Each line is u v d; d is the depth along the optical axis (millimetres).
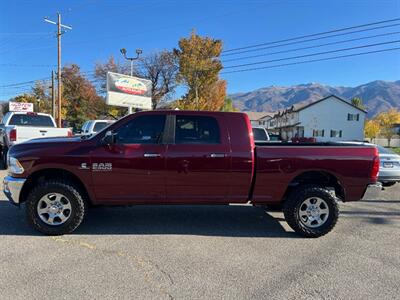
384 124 79000
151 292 3875
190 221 6699
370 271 4531
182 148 5812
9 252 4957
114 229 6125
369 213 7660
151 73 57812
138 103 28984
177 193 5875
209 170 5812
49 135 12742
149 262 4688
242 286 4066
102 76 56438
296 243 5590
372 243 5625
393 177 10594
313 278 4305
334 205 5859
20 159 5668
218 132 5922
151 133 5883
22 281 4070
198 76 62562
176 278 4227
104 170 5703
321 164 5887
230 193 5926
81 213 5750
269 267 4609
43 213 5691
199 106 61594
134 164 5730
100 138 5793
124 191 5809
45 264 4559
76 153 5688
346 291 3986
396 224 6777
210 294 3863
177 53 61500
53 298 3703
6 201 7867
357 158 5922
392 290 4023
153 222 6590
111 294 3811
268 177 5887
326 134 68375
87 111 60281
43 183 5699
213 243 5508
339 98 68062
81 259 4746
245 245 5449
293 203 5844
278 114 86938
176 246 5332
